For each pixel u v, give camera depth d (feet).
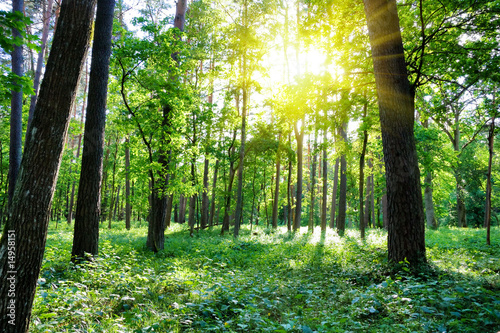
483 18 30.14
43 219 11.24
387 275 23.38
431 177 76.43
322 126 37.73
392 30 26.78
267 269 29.99
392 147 26.00
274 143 75.05
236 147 82.64
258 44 54.60
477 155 100.01
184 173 44.88
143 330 13.71
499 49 29.91
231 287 21.66
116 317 16.12
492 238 44.60
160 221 41.73
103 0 30.96
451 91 34.40
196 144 62.44
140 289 20.71
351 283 22.26
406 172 25.30
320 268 28.17
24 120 69.31
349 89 36.22
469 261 26.14
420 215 24.93
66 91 11.88
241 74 59.11
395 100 26.25
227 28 55.83
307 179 116.06
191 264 32.32
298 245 44.50
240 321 15.19
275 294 20.40
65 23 12.12
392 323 14.57
